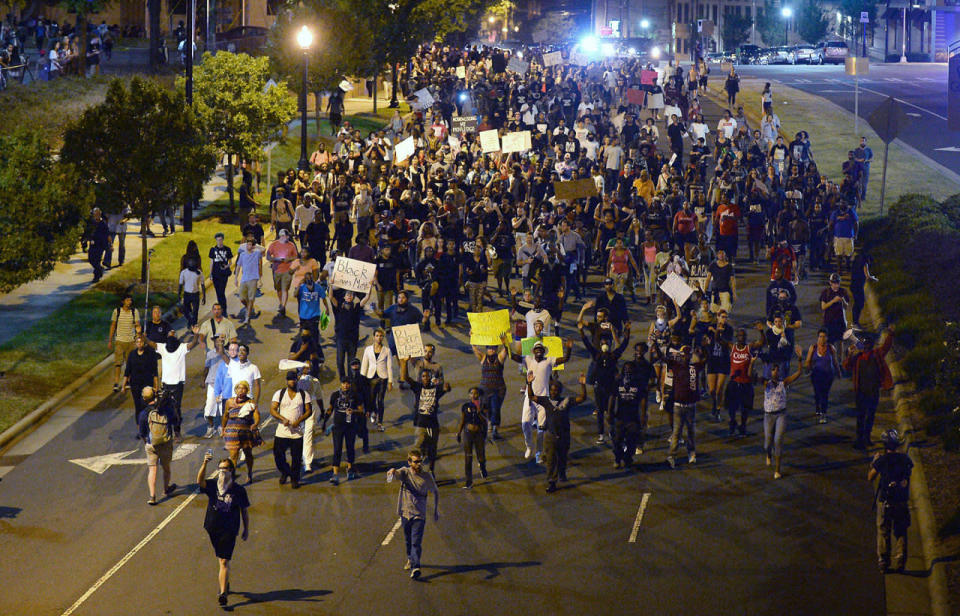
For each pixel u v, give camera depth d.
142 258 31.56
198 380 24.53
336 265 25.05
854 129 54.53
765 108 47.59
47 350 25.67
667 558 16.06
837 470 19.25
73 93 47.94
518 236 31.25
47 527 17.45
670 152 49.16
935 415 21.23
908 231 33.34
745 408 20.70
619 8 149.38
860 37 123.44
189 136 29.80
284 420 18.78
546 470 19.48
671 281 23.78
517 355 21.62
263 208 40.22
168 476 18.69
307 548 16.64
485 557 16.23
